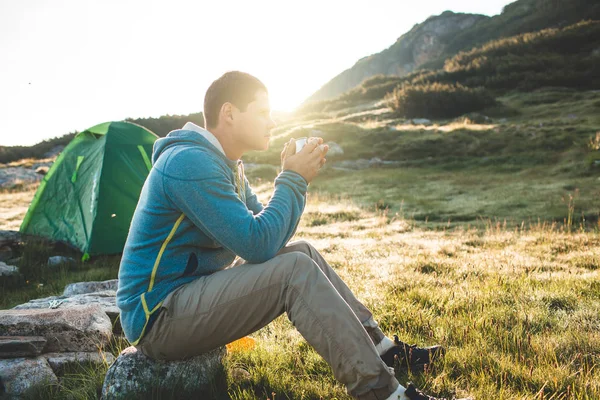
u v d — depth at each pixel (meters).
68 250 7.36
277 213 2.00
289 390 2.25
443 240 7.63
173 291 2.00
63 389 2.31
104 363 2.56
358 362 1.83
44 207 7.94
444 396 2.17
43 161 26.67
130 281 2.03
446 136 23.53
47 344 2.68
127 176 7.42
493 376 2.35
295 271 1.90
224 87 2.10
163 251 1.99
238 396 2.16
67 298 3.83
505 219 9.63
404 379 2.31
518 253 6.21
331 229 9.28
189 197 1.90
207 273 2.13
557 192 12.20
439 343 2.81
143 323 1.99
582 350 2.63
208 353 2.33
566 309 3.57
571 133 21.09
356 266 5.54
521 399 2.07
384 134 25.50
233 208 1.91
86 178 7.55
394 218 10.76
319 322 1.86
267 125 2.19
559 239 7.18
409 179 17.17
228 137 2.17
